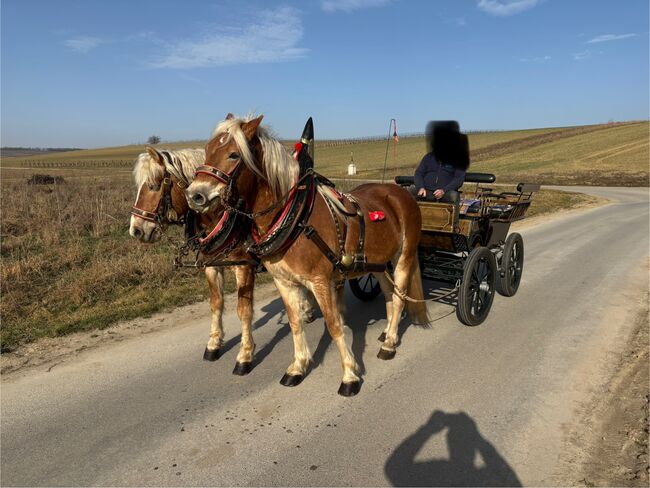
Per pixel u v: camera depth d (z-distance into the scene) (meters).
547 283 6.89
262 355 4.48
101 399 3.64
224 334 4.92
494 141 62.16
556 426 3.21
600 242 10.17
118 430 3.23
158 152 3.89
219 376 4.04
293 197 3.36
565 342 4.67
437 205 4.92
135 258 7.60
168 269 6.88
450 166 5.45
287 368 4.20
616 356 4.30
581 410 3.41
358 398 3.63
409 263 4.50
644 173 33.19
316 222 3.47
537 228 12.65
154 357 4.41
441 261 5.48
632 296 6.13
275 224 3.34
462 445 3.02
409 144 65.62
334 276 3.72
